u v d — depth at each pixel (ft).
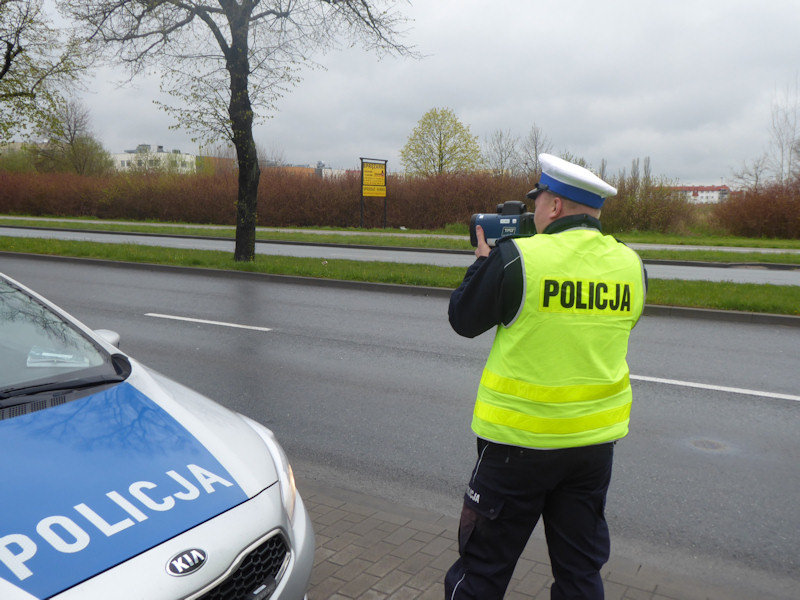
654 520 12.66
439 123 148.66
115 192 137.80
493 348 7.40
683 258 65.98
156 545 6.16
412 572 10.18
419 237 89.20
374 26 51.80
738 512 12.98
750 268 61.93
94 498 6.45
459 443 16.26
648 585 10.09
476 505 7.33
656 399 19.95
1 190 146.51
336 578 10.00
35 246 58.90
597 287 7.18
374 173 111.04
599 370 7.18
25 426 7.41
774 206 103.19
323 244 77.61
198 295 38.47
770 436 16.98
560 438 7.02
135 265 50.44
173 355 24.47
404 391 20.30
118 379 8.84
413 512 12.55
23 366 8.83
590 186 7.24
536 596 9.67
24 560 5.62
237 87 48.42
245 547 6.68
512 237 7.20
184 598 6.00
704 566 11.14
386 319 31.91
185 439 7.74
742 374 22.85
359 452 15.67
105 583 5.68
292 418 17.85
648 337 29.07
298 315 32.68
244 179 50.08
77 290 39.58
